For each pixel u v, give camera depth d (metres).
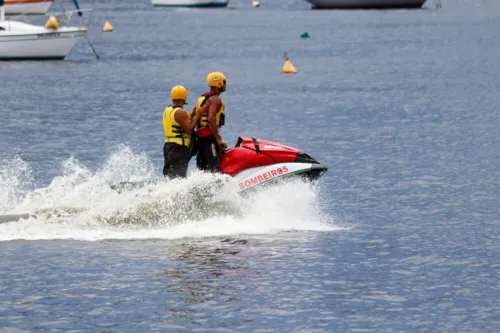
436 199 64.06
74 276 44.06
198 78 182.38
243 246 49.38
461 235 53.41
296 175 52.81
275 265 46.06
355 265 46.56
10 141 94.25
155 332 36.75
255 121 113.12
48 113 122.25
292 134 100.44
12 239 50.56
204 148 52.66
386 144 91.31
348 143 92.62
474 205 61.84
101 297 41.00
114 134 100.50
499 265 46.81
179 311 39.19
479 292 42.22
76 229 52.12
